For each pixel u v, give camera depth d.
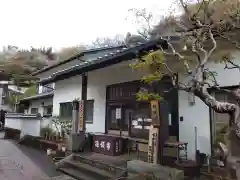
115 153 7.77
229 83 5.66
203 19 4.62
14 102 25.94
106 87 9.63
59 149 9.59
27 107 19.88
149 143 6.03
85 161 7.38
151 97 5.22
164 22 5.40
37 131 13.13
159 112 5.89
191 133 6.38
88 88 10.68
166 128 6.00
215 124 5.95
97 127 9.88
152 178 5.14
